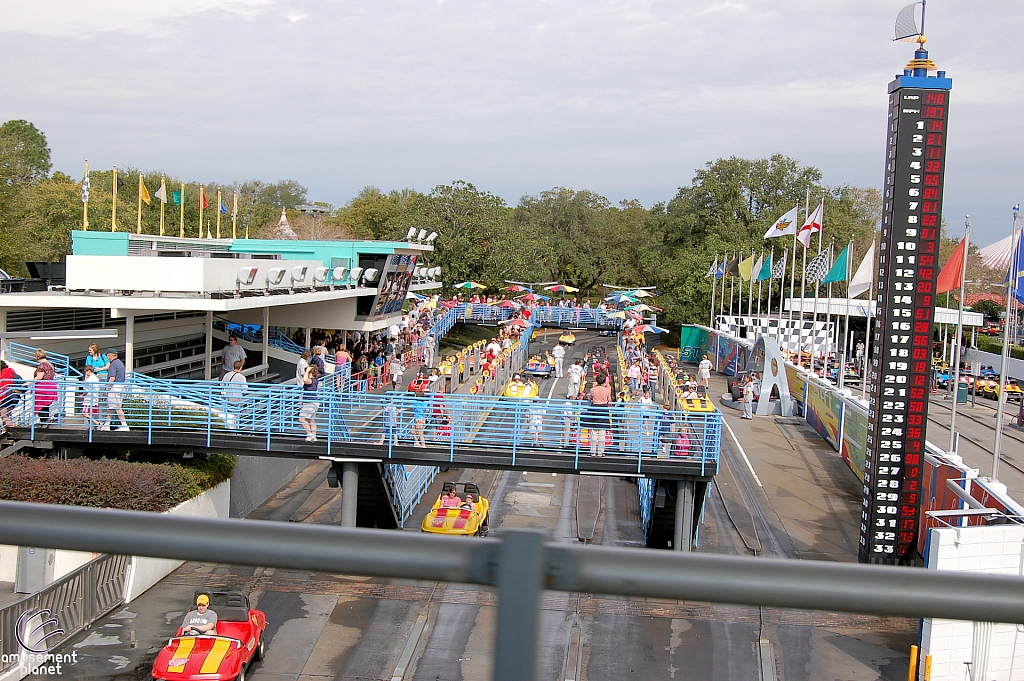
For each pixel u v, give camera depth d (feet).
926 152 71.56
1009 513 66.18
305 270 112.88
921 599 5.41
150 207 269.23
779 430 144.66
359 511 87.76
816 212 159.02
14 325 92.07
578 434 78.95
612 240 373.61
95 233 114.42
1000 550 58.18
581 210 380.99
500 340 175.32
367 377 129.39
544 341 247.29
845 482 113.19
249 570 73.82
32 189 273.13
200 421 80.79
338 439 80.69
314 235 322.14
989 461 126.93
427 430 83.25
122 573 66.64
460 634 64.03
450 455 78.74
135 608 65.87
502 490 104.58
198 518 5.82
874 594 5.41
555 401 80.23
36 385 80.12
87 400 81.05
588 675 57.36
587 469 77.92
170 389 80.12
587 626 64.08
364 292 130.72
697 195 347.15
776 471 117.29
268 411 79.71
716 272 255.09
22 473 71.56
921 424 74.33
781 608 5.49
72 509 5.91
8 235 182.29
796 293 281.95
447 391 144.97
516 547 5.66
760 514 98.32
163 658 53.47
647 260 349.82
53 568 63.77
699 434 77.71
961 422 164.55
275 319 135.85
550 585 5.62
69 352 98.48
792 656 61.11
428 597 69.82
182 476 77.30
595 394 94.99
